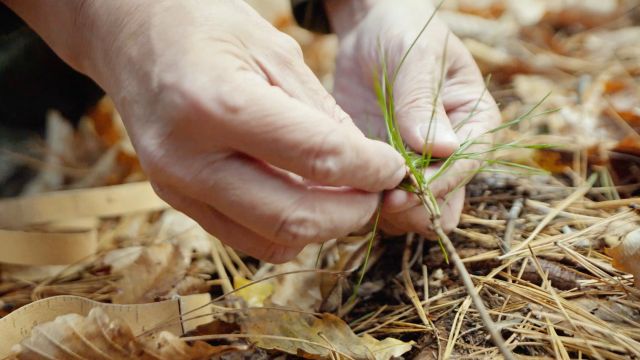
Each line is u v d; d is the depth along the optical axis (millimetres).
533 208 343
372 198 270
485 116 335
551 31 585
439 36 340
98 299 329
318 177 245
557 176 368
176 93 237
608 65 487
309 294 315
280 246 274
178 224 384
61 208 395
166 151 247
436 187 295
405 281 311
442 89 340
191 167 248
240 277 332
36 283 354
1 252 359
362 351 270
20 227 387
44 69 480
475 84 345
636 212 323
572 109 417
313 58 577
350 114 374
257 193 249
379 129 362
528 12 602
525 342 266
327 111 267
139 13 252
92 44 271
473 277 301
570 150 376
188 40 243
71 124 510
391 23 349
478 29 579
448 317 287
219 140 240
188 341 280
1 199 424
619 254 275
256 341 276
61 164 475
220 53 242
